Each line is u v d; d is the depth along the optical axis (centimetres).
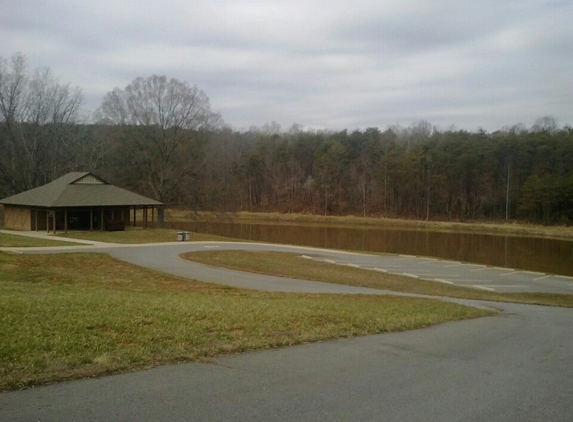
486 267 3484
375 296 1800
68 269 2320
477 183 8038
